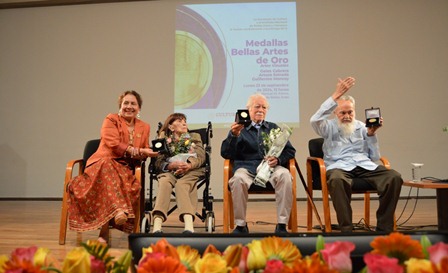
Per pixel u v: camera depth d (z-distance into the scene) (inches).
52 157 200.7
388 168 97.3
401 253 18.4
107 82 200.4
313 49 193.6
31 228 112.1
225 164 92.4
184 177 94.1
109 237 100.3
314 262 16.5
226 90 193.8
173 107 195.8
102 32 202.5
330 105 101.1
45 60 204.4
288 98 191.9
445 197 95.2
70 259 17.0
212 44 196.2
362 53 191.9
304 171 188.2
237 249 18.7
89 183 89.7
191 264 19.0
